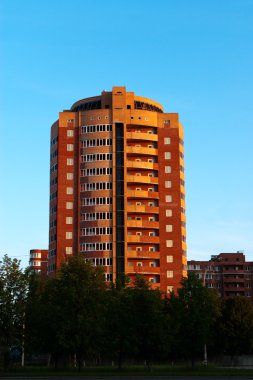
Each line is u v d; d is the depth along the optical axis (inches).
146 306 3501.5
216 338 5177.2
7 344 3353.8
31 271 3580.2
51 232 5890.8
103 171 5777.6
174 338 3595.0
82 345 3280.0
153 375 2691.9
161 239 5733.3
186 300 3710.6
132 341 3427.7
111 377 2581.2
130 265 5629.9
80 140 5920.3
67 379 2463.1
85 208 5728.3
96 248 5595.5
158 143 5979.3
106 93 6122.1
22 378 2517.2
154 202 5856.3
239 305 5251.0
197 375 2682.1
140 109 6082.7
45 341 3351.4
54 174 5954.7
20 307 3378.4
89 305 3361.2
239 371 3117.6
